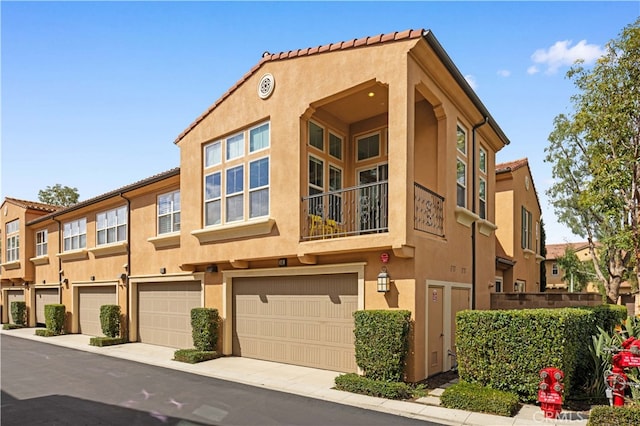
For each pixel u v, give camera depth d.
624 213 11.41
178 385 9.16
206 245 11.88
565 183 19.81
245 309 11.77
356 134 11.94
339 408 7.33
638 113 10.70
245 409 7.38
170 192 14.84
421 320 8.60
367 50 9.02
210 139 12.05
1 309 26.06
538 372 6.92
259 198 10.75
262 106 10.76
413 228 8.45
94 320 18.30
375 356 8.26
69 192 42.41
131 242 16.27
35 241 23.28
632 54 10.76
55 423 6.89
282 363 10.77
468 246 11.30
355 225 11.06
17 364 11.98
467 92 10.48
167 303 14.73
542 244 21.16
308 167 10.24
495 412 6.71
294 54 10.10
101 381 9.68
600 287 24.75
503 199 16.09
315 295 10.21
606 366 7.39
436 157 10.19
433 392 7.99
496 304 12.57
